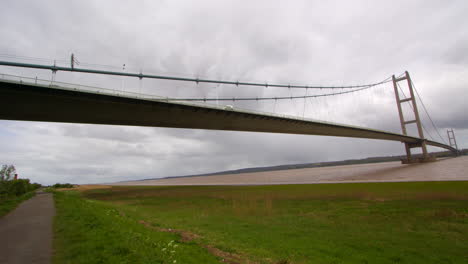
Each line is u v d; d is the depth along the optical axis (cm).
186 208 2317
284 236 1248
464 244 1103
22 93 3162
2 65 3325
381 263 923
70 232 943
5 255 726
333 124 6900
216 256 884
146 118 4412
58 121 3962
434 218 1521
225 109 4844
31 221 1285
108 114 4025
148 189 5669
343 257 973
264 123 5794
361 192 2780
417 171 6353
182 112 4584
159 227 1332
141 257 679
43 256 708
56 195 3609
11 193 3180
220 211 2061
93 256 671
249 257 915
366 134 8512
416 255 998
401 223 1455
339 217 1667
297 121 6141
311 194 2906
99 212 1479
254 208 2117
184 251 852
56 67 3741
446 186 2747
